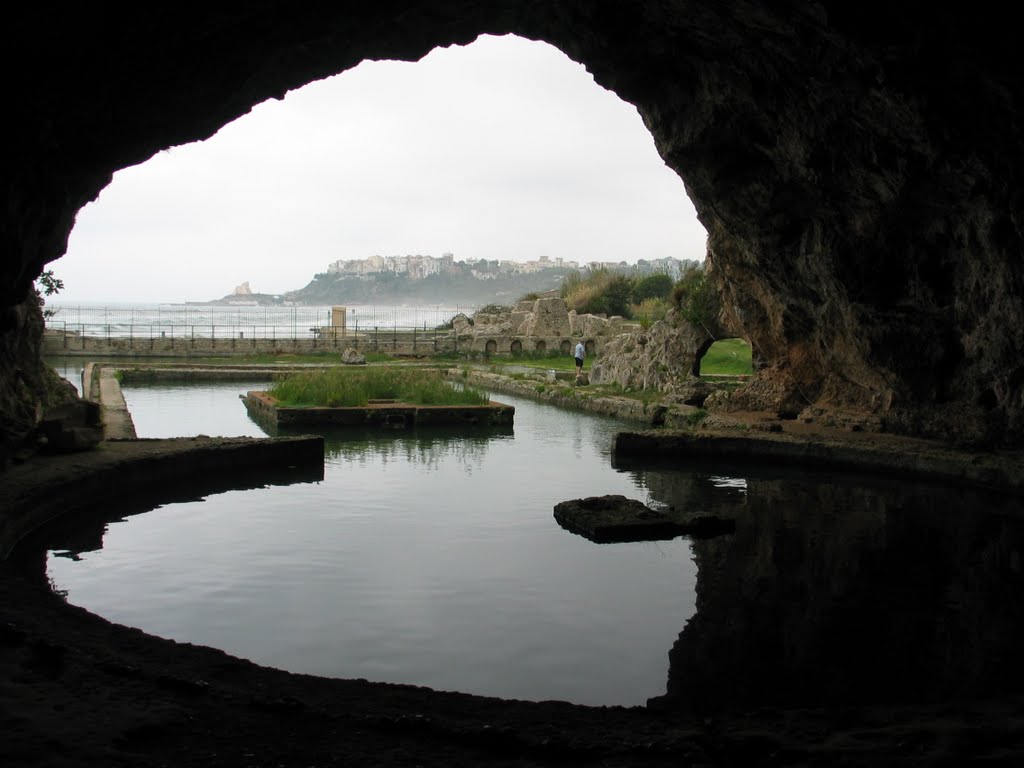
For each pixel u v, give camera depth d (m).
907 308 17.91
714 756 5.13
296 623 8.57
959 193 15.03
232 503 13.91
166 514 13.08
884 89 13.51
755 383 22.94
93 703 5.38
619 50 16.14
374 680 7.29
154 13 10.32
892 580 10.27
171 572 10.20
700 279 28.80
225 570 10.30
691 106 17.52
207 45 11.64
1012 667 7.72
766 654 8.00
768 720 5.82
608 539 11.95
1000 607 9.30
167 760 4.72
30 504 11.80
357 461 18.00
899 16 12.16
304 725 5.34
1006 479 14.91
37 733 4.86
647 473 17.08
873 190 16.28
